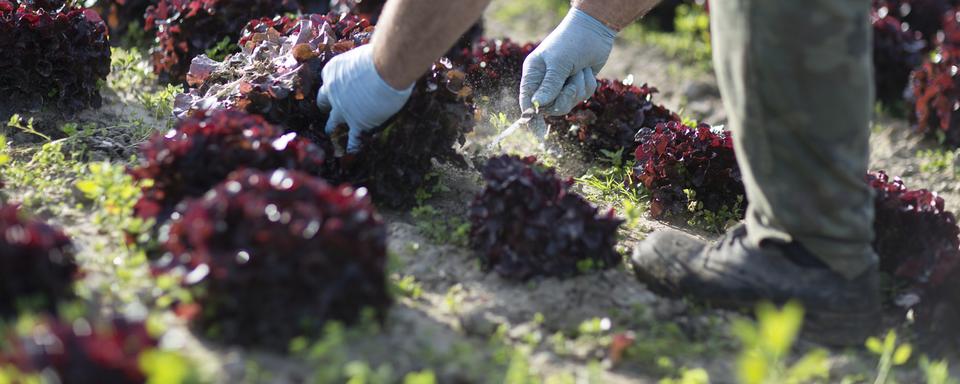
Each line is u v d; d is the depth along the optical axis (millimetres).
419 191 3752
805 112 2662
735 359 2904
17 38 4145
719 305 3088
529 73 3793
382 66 3246
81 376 2129
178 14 4879
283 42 4070
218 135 3119
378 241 2660
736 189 4082
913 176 5203
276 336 2574
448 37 3107
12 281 2525
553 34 3836
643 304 3105
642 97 4703
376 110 3354
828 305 2934
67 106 4320
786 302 2967
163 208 3074
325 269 2564
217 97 3764
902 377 2920
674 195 4074
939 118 5637
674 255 3160
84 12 4410
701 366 2854
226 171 3088
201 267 2553
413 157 3654
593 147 4605
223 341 2590
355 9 5652
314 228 2555
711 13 2852
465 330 2871
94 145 3982
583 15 3783
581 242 3232
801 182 2787
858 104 2672
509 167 3287
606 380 2730
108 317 2623
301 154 3160
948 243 3467
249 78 3789
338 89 3418
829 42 2555
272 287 2543
